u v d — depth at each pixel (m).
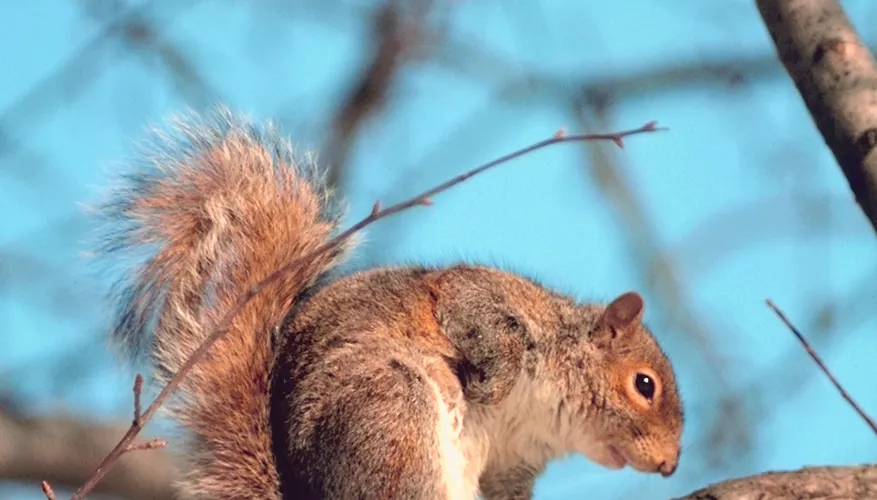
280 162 11.45
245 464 10.15
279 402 10.34
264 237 11.01
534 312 11.45
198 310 10.65
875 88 9.24
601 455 11.72
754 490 8.16
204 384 10.37
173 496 12.13
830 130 9.27
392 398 10.19
